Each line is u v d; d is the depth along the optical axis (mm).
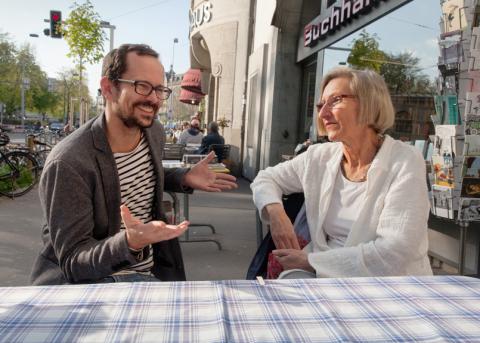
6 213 6613
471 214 3094
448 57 3217
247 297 1192
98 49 14922
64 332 966
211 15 15164
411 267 1743
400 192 1775
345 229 1991
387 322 1058
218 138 10273
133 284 1274
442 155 3193
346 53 6926
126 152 1889
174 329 985
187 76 23203
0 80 52344
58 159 1616
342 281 1352
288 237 2082
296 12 9430
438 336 983
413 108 5086
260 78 11086
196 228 5965
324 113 2012
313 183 2141
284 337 958
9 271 3986
